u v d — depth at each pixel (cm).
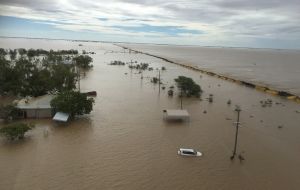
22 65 8862
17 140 5409
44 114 6612
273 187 4141
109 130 6097
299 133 6366
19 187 3912
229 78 13688
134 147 5288
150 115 7269
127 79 12662
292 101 9475
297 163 4891
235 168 4650
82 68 15650
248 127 6644
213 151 5247
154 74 14575
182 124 6675
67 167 4481
